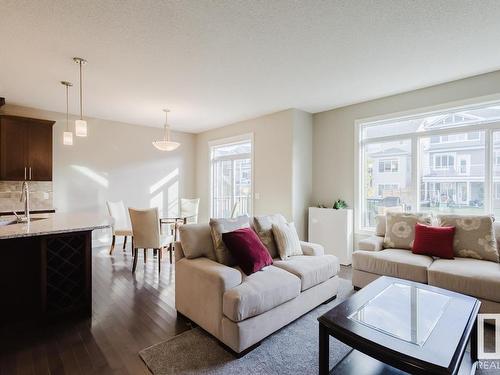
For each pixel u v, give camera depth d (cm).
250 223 307
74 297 262
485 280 235
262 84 371
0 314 242
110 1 203
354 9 214
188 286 245
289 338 226
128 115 530
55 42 260
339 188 476
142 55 287
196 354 203
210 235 269
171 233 566
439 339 145
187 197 689
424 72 332
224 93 404
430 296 200
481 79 339
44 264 244
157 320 253
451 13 219
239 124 577
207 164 669
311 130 511
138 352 205
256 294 208
